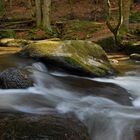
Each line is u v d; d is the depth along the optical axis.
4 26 23.69
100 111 6.30
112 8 25.80
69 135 4.95
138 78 9.65
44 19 21.27
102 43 15.68
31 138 4.74
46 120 5.31
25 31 21.44
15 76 7.12
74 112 6.10
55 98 6.90
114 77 9.52
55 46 9.35
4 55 9.82
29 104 6.31
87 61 9.35
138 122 5.93
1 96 6.52
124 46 15.33
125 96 7.72
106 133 5.58
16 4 31.14
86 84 8.25
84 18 25.53
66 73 8.97
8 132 4.82
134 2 26.22
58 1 29.89
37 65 8.89
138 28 18.45
